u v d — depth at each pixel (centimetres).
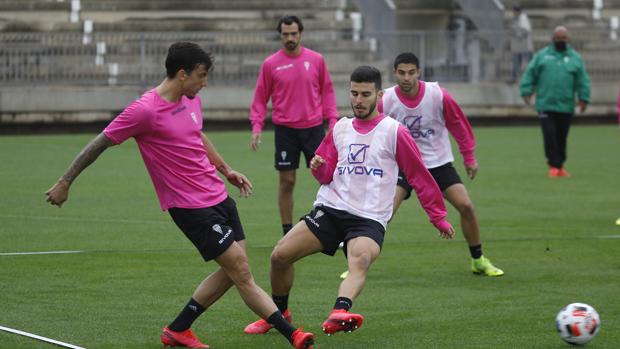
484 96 7506
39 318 2091
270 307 1788
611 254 2888
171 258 2775
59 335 1952
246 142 6241
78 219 3425
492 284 2489
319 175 1958
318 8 8362
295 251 1911
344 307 1766
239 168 4941
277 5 8306
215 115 7100
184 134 1802
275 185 4356
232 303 2264
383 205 1917
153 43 7006
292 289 2408
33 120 6775
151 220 3422
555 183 4509
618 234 3219
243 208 3731
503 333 2005
